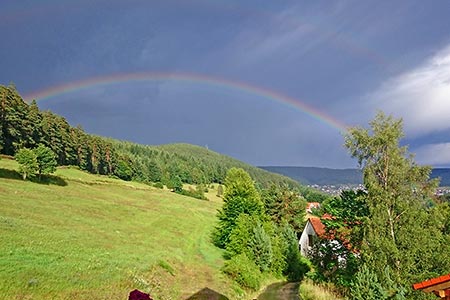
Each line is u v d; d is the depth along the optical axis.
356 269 30.53
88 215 49.22
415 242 24.45
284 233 52.44
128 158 137.12
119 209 61.44
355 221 32.34
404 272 23.66
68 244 28.94
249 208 49.97
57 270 20.81
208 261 41.31
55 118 100.25
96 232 38.81
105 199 68.56
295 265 46.28
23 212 38.50
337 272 33.84
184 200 95.88
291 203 72.62
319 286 35.25
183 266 35.97
